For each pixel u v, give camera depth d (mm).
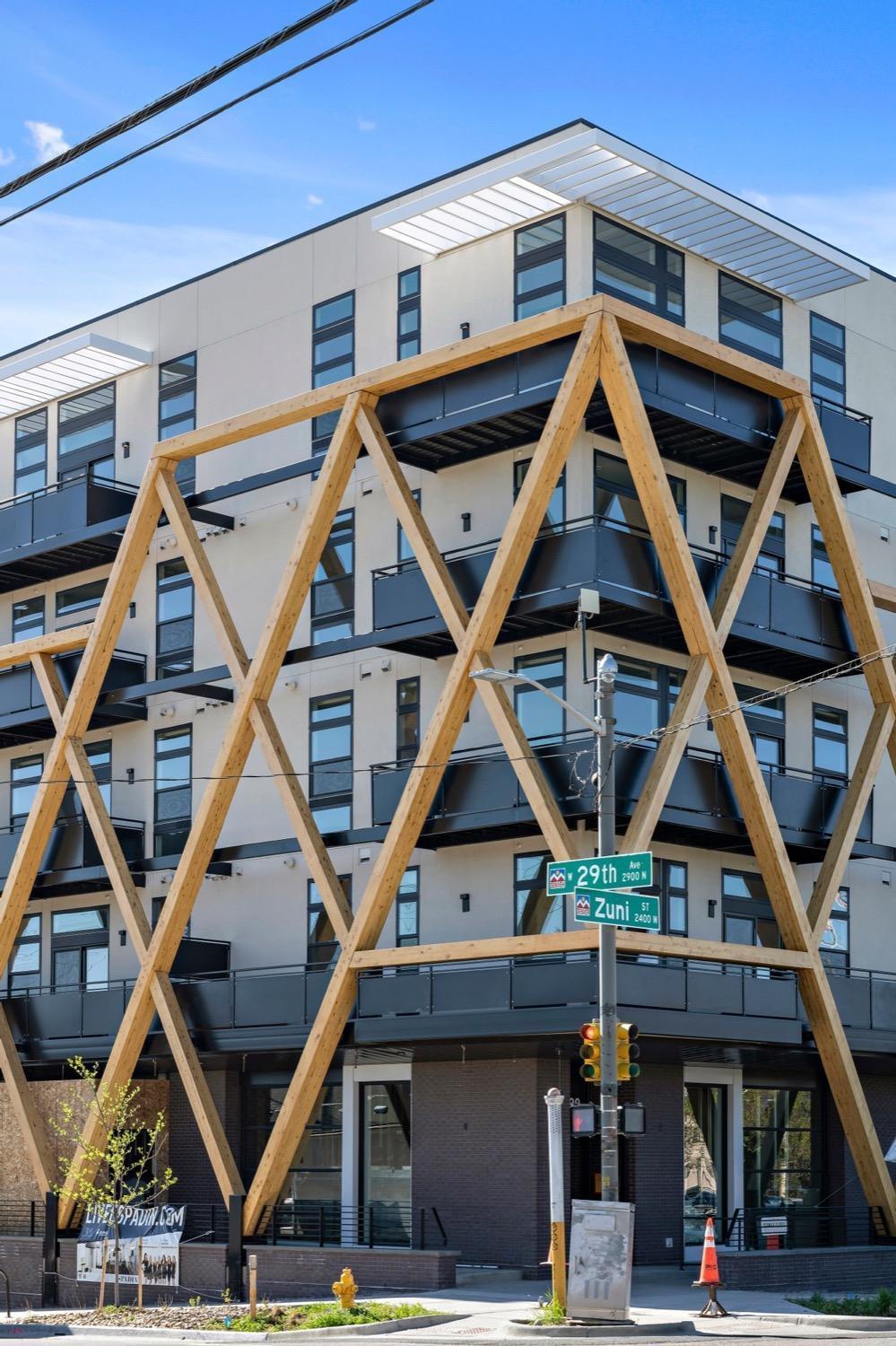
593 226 36594
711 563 35156
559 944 31531
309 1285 32938
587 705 34750
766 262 39125
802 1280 32562
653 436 33969
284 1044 36125
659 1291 30953
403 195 40438
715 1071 37375
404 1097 37312
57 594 46781
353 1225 37438
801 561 40500
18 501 48375
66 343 44156
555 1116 25828
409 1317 26797
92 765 44875
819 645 37656
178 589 43562
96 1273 36375
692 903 36906
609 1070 25516
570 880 25609
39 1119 40906
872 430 43469
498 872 36062
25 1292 37750
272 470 41094
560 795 33531
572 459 35531
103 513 43625
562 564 33562
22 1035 41625
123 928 43469
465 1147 35344
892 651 37688
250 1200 35000
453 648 36938
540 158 34062
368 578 39219
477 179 35156
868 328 43906
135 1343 26562
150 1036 38656
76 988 44312
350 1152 37875
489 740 36000
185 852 37875
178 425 44750
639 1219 34688
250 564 41875
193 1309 30562
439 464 37656
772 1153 38500
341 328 41219
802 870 39625
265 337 43000
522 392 34188
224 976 40562
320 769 39562
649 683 36031
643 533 36625
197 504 41469
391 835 34312
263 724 36938
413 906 37438
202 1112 36688
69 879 42531
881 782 41969
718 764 35406
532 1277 33250
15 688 44594
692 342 34375
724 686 33781
